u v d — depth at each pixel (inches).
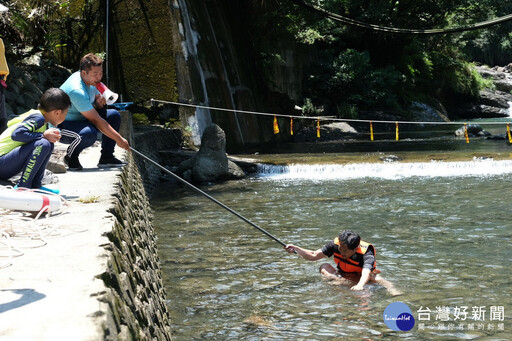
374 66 1502.2
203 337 196.2
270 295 240.7
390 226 374.9
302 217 414.3
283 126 1115.9
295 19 1151.6
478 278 257.6
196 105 823.7
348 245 253.9
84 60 266.5
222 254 313.4
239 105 959.6
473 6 1481.3
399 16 1441.9
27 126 196.2
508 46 2272.4
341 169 677.9
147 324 141.6
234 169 653.3
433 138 1034.7
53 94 200.7
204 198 522.9
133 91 847.7
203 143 650.2
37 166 195.8
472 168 660.7
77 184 233.0
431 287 246.1
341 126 1223.5
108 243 134.2
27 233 144.9
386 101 1385.3
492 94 1876.2
